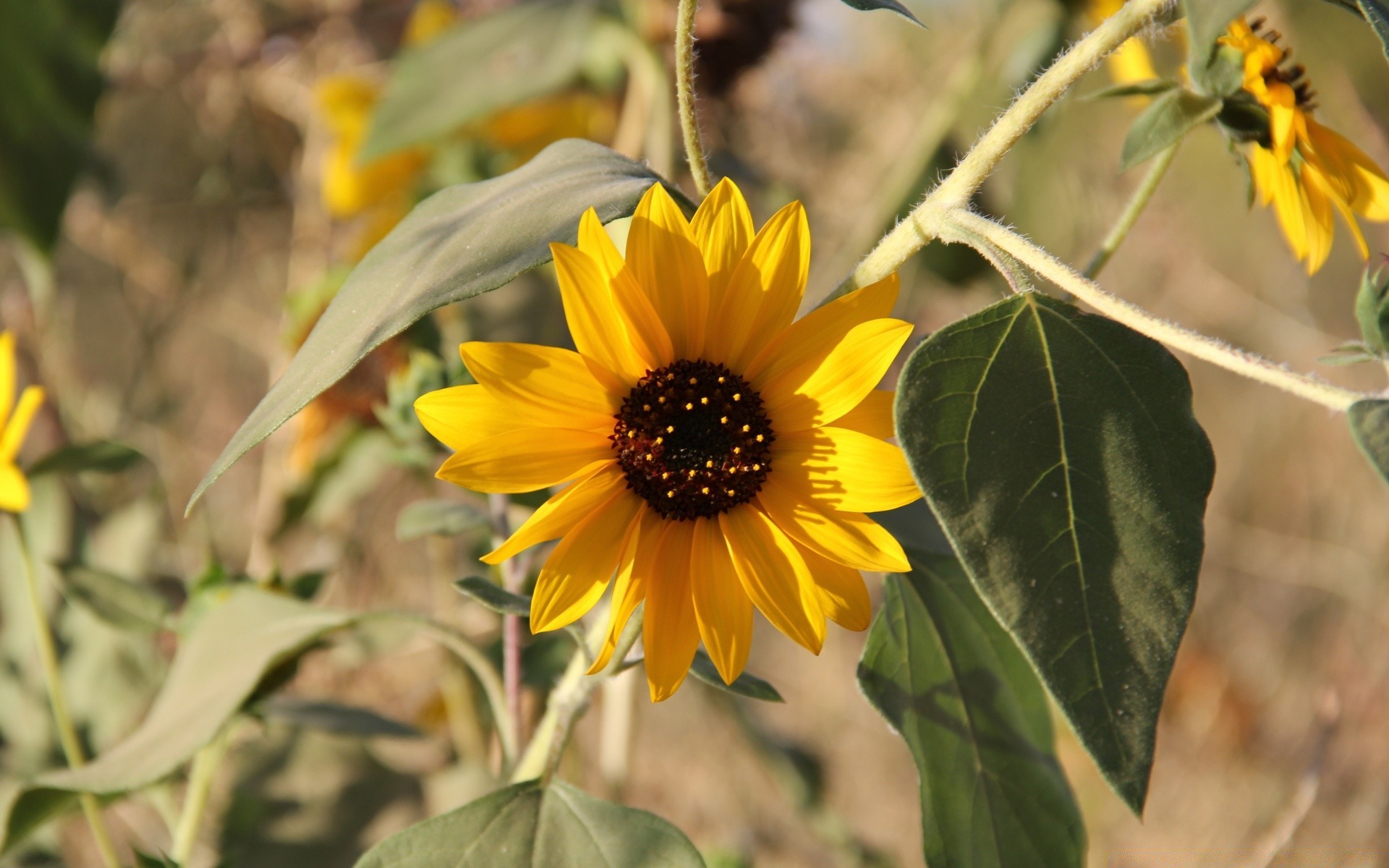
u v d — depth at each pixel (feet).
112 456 1.69
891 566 1.30
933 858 1.41
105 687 2.16
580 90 2.54
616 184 1.35
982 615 1.51
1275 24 2.39
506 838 1.39
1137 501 1.21
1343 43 2.33
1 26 1.91
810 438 1.32
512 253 1.29
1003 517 1.20
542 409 1.30
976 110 2.64
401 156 2.41
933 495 1.19
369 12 2.72
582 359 1.30
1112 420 1.22
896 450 1.30
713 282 1.32
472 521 1.64
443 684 2.43
